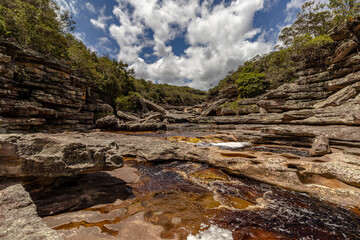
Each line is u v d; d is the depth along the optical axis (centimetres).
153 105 4534
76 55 2258
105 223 290
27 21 1656
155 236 264
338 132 818
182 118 4003
